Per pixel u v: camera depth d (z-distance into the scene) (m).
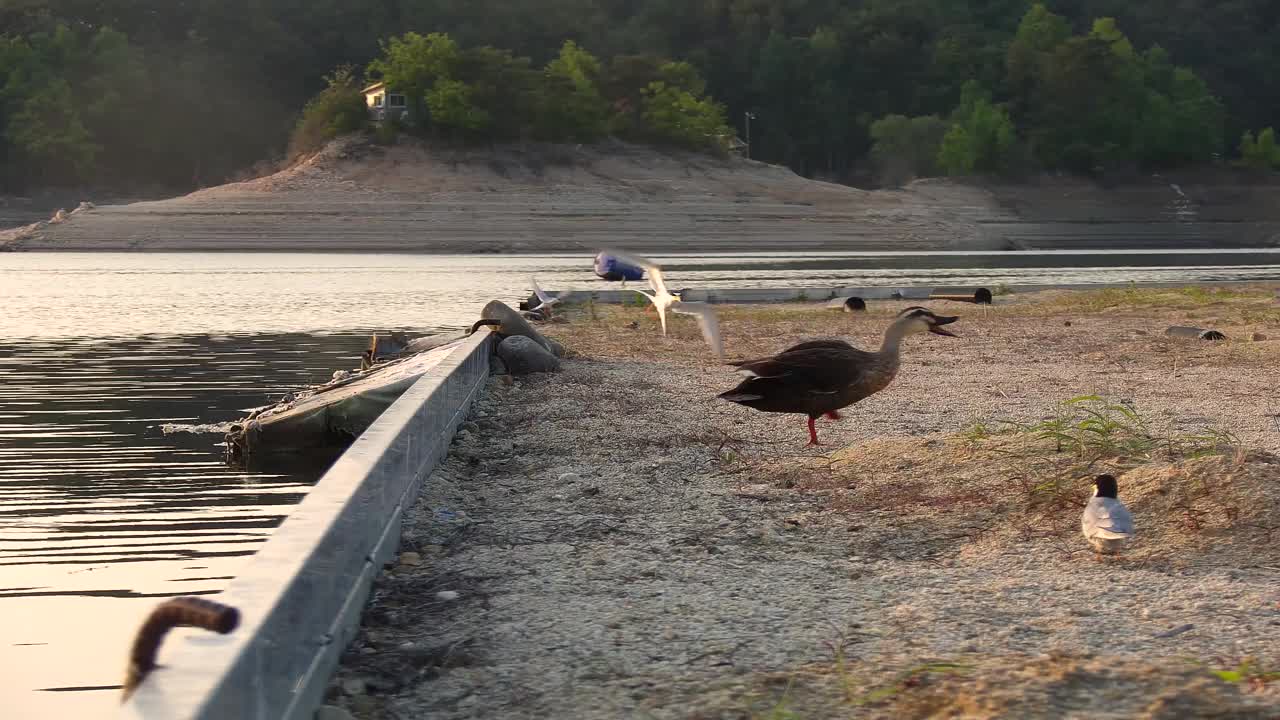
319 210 121.38
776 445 12.25
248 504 12.08
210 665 4.20
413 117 143.38
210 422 17.73
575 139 147.38
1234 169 175.75
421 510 9.53
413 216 122.44
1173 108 178.25
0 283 59.22
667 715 5.18
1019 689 5.03
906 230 134.00
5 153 162.50
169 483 13.18
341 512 6.36
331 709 5.40
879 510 8.99
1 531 10.84
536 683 5.69
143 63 174.25
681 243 123.44
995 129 163.88
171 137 168.75
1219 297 38.06
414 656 6.17
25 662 7.46
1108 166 170.38
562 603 6.98
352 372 22.44
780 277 64.19
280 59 188.62
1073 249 142.38
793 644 6.08
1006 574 7.31
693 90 172.38
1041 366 19.67
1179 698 4.88
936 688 5.18
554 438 12.98
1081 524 8.15
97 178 165.38
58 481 13.28
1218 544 7.59
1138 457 9.81
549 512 9.44
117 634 8.02
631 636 6.32
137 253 110.06
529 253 117.69
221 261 91.94
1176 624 6.18
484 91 142.12
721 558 7.88
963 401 15.34
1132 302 36.44
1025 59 193.88
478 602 7.07
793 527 8.65
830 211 135.25
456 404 13.57
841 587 7.14
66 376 23.06
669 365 20.73
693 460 11.43
